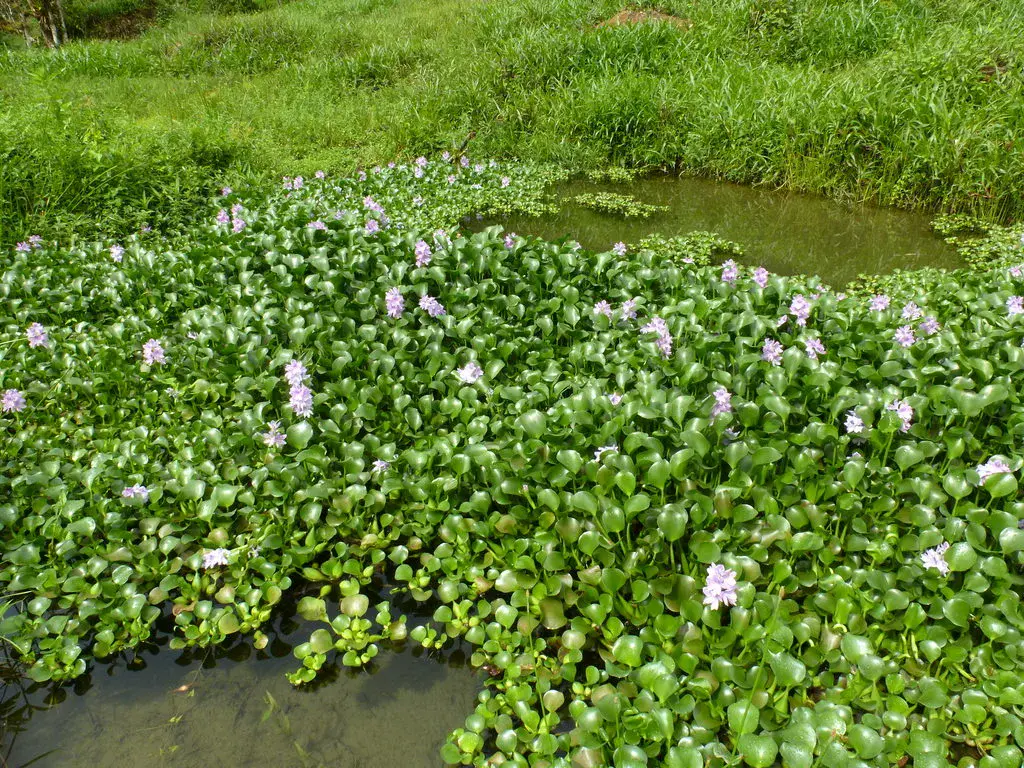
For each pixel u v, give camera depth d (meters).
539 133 10.45
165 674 3.02
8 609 3.28
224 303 5.30
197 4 19.58
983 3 11.64
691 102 9.91
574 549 3.22
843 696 2.61
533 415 3.45
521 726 2.74
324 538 3.46
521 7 13.66
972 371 3.77
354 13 17.05
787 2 11.96
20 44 18.38
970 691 2.56
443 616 3.13
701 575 3.09
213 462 3.83
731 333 4.46
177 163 8.30
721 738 2.57
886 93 9.01
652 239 7.54
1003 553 2.84
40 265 5.96
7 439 4.08
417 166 9.16
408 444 3.95
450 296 5.09
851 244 7.62
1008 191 7.77
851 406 3.67
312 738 2.75
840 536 3.23
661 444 3.33
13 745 2.76
